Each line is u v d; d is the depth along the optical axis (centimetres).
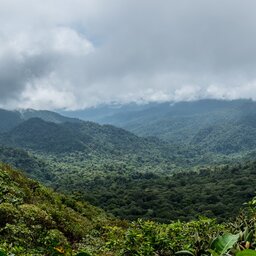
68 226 1722
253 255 221
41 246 1232
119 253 907
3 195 1531
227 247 293
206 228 702
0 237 1148
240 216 461
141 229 909
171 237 813
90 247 1455
